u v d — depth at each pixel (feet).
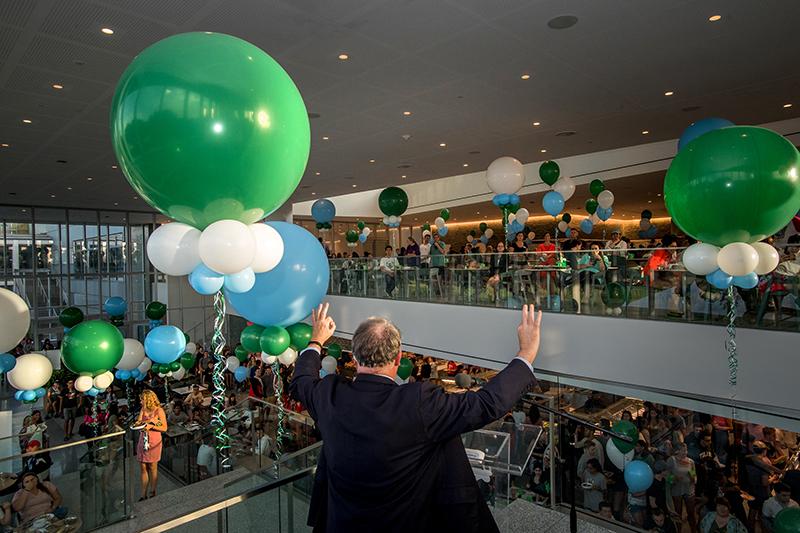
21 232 56.65
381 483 4.41
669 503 10.00
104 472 15.81
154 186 4.94
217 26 16.12
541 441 10.98
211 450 22.15
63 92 21.01
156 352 16.65
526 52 18.60
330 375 5.14
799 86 22.88
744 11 15.80
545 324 25.85
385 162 38.37
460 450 4.87
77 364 16.96
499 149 34.65
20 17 15.05
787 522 8.62
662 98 24.29
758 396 18.95
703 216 9.80
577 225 69.41
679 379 21.08
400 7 15.19
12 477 14.44
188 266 5.71
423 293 33.65
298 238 8.25
